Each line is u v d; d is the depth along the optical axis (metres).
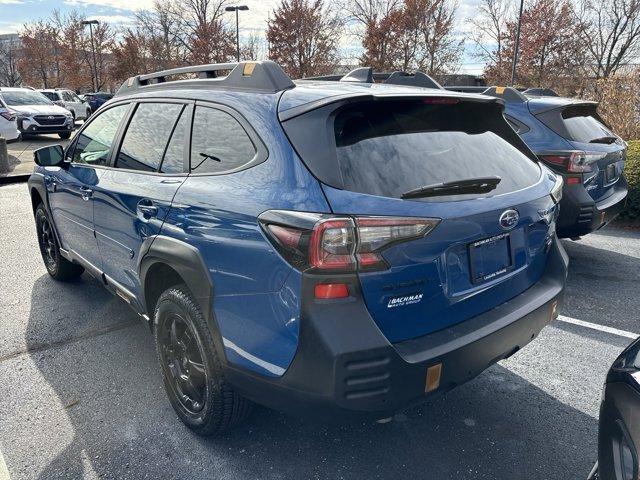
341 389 1.89
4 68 61.72
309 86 2.52
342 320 1.87
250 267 2.08
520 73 29.36
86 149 3.74
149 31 41.16
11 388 3.13
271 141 2.18
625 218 6.93
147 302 2.87
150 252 2.62
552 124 4.90
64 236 4.20
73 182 3.71
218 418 2.48
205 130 2.57
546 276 2.73
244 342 2.16
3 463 2.48
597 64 29.08
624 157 5.41
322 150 2.02
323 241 1.86
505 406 2.95
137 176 2.95
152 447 2.61
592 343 3.70
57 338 3.76
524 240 2.51
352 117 2.15
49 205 4.34
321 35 33.69
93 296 4.54
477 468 2.46
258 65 2.48
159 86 3.17
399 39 31.34
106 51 48.28
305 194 1.96
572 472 2.44
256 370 2.12
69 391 3.10
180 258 2.39
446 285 2.11
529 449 2.59
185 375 2.67
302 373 1.95
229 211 2.18
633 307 4.31
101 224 3.33
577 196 4.71
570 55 28.58
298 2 32.97
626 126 11.15
